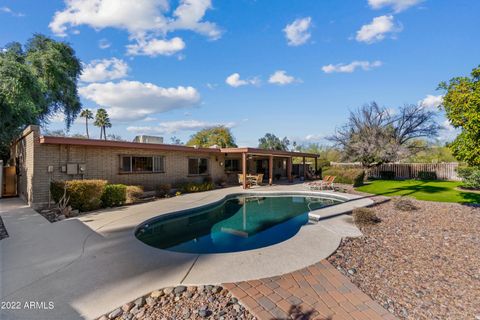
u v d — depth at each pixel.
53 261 4.24
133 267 4.00
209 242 6.66
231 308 2.94
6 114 11.16
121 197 9.78
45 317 2.73
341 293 3.31
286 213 10.29
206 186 14.96
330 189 15.34
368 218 7.06
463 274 4.02
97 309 2.90
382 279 3.80
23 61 12.60
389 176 22.19
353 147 21.28
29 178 9.53
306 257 4.49
